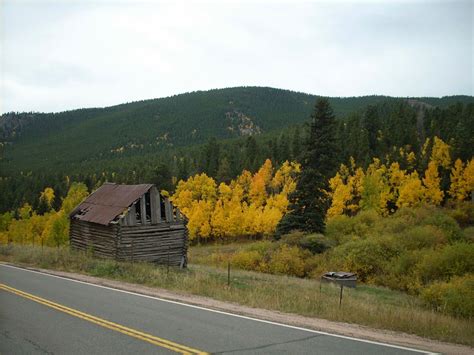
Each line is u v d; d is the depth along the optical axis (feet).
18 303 42.19
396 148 353.31
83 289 51.13
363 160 323.16
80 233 95.50
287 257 118.32
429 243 122.11
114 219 83.51
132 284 56.39
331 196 238.27
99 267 66.90
